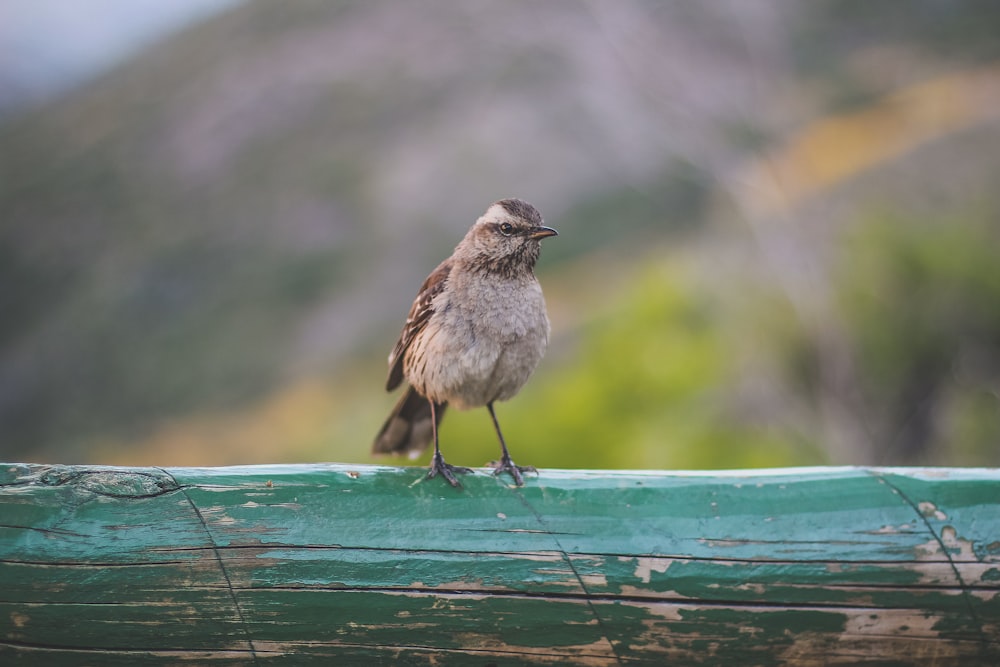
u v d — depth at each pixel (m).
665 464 11.99
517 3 17.89
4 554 3.85
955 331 14.63
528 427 12.12
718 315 14.08
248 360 21.47
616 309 15.13
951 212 17.33
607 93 17.78
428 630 4.11
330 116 24.05
